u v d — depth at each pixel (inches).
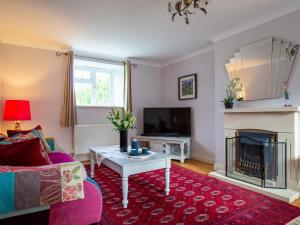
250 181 106.7
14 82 137.8
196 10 98.7
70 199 46.5
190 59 173.2
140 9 97.9
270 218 73.4
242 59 118.3
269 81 106.7
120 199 90.2
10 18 105.7
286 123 96.0
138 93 191.9
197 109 168.2
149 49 159.6
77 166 48.9
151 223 70.7
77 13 101.2
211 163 155.6
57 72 152.6
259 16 107.0
